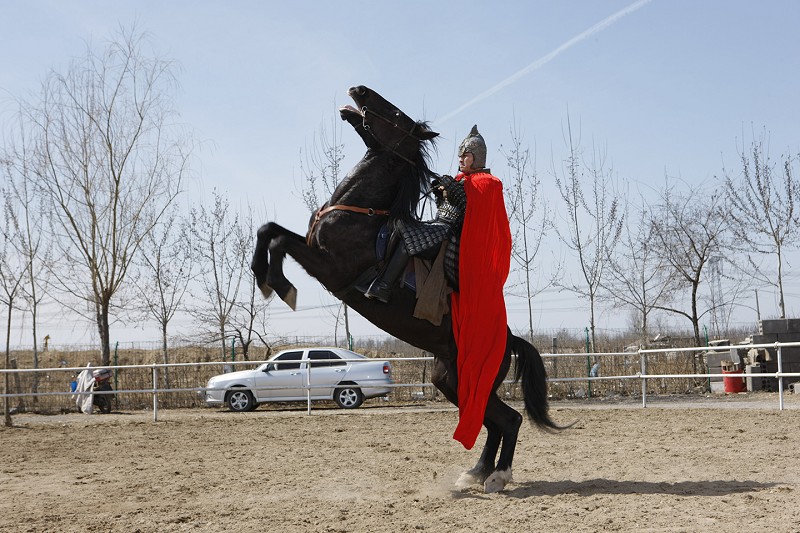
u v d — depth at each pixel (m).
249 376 18.81
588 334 21.52
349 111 6.54
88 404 19.03
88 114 21.62
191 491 6.79
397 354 27.72
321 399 18.72
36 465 9.02
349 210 6.24
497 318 6.30
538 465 7.99
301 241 6.30
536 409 6.77
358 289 6.26
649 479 6.86
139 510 5.96
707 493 6.04
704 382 21.44
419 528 5.12
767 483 6.42
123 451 10.27
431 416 15.18
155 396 15.63
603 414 14.24
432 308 6.19
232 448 10.31
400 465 8.22
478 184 6.40
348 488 6.78
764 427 10.96
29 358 31.58
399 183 6.39
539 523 5.14
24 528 5.39
